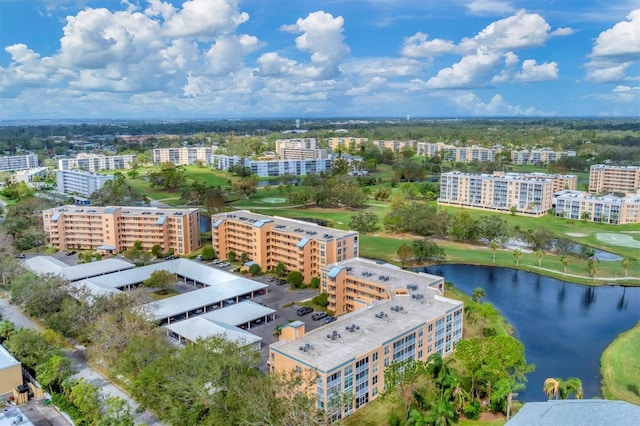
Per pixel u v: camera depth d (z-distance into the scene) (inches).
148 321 5728.3
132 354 4869.6
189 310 6756.9
